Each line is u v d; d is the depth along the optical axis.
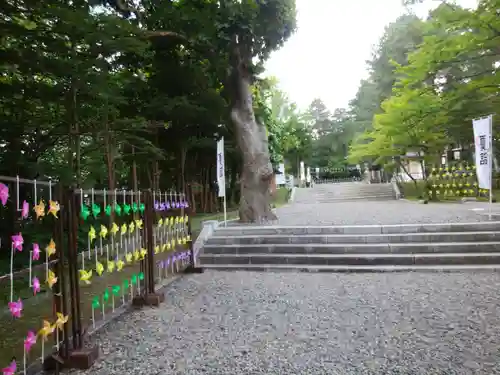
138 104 13.72
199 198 20.25
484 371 3.05
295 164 40.88
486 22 12.39
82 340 3.54
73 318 3.50
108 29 7.09
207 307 5.14
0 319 5.02
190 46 11.81
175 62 13.30
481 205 13.86
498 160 21.30
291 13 11.41
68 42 7.35
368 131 27.42
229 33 10.52
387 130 17.94
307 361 3.35
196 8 11.19
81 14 6.50
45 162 9.00
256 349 3.65
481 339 3.67
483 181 9.41
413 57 14.97
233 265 7.91
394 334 3.90
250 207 11.67
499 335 3.75
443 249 7.55
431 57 13.89
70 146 9.79
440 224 8.33
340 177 44.09
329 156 45.78
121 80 11.39
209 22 10.48
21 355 3.85
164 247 6.48
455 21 12.77
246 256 8.12
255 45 11.41
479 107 15.52
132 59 11.87
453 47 13.52
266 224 10.72
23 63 6.73
